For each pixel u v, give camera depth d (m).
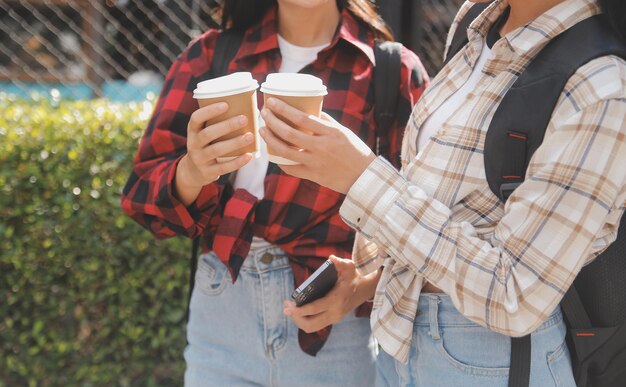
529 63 1.36
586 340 1.46
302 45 1.99
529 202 1.27
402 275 1.50
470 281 1.30
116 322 3.45
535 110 1.30
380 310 1.52
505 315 1.28
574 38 1.31
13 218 3.32
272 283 1.88
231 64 1.98
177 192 1.81
